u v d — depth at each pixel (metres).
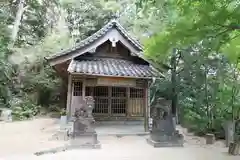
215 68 11.82
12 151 7.66
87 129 8.55
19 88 19.12
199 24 4.50
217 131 11.08
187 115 12.82
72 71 10.64
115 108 14.24
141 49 12.80
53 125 13.12
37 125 13.32
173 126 9.31
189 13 4.57
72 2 22.81
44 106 19.06
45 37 22.50
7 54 18.58
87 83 11.96
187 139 10.56
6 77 17.78
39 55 20.36
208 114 11.64
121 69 12.11
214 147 9.03
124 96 14.38
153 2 5.65
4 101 17.34
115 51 13.92
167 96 15.15
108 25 12.59
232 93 10.47
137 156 7.37
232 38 5.05
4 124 13.69
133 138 10.41
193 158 7.31
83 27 21.64
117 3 21.45
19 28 23.09
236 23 4.51
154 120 9.53
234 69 10.55
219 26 4.63
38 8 23.19
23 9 22.72
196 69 12.64
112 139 10.10
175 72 14.63
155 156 7.44
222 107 11.15
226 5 4.31
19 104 17.55
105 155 7.38
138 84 11.95
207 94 12.05
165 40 4.82
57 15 24.30
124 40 12.82
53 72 20.09
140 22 16.03
